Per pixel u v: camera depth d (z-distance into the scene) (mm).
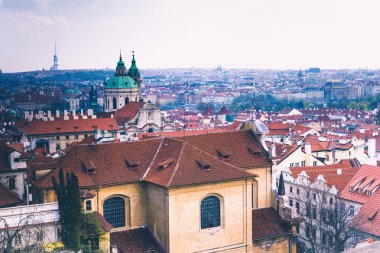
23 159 106625
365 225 89875
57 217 69125
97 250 68438
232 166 77562
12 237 63469
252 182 85312
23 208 67438
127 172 76500
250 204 78062
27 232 65625
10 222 66438
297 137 184375
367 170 105125
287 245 82875
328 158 152250
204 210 74750
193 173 73562
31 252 63875
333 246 96375
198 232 73938
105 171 75375
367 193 98250
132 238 74750
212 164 76312
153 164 78312
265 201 86938
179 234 72375
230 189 76000
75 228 65875
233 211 76625
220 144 85938
